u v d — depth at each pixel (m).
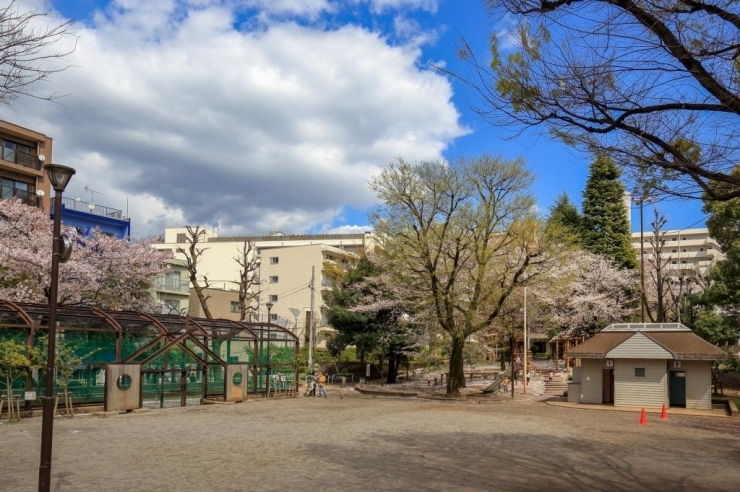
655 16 5.94
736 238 27.31
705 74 6.13
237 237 76.69
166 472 11.27
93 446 14.18
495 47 6.99
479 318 33.28
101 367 22.41
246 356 31.28
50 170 8.27
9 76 6.36
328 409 24.78
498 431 18.38
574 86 6.62
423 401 29.86
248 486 10.26
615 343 29.09
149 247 34.38
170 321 26.38
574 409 26.78
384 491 10.05
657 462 13.42
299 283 61.47
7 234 28.25
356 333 42.16
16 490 9.46
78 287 28.14
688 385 27.53
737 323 33.31
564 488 10.50
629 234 50.72
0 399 18.62
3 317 19.66
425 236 30.55
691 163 6.52
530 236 30.11
